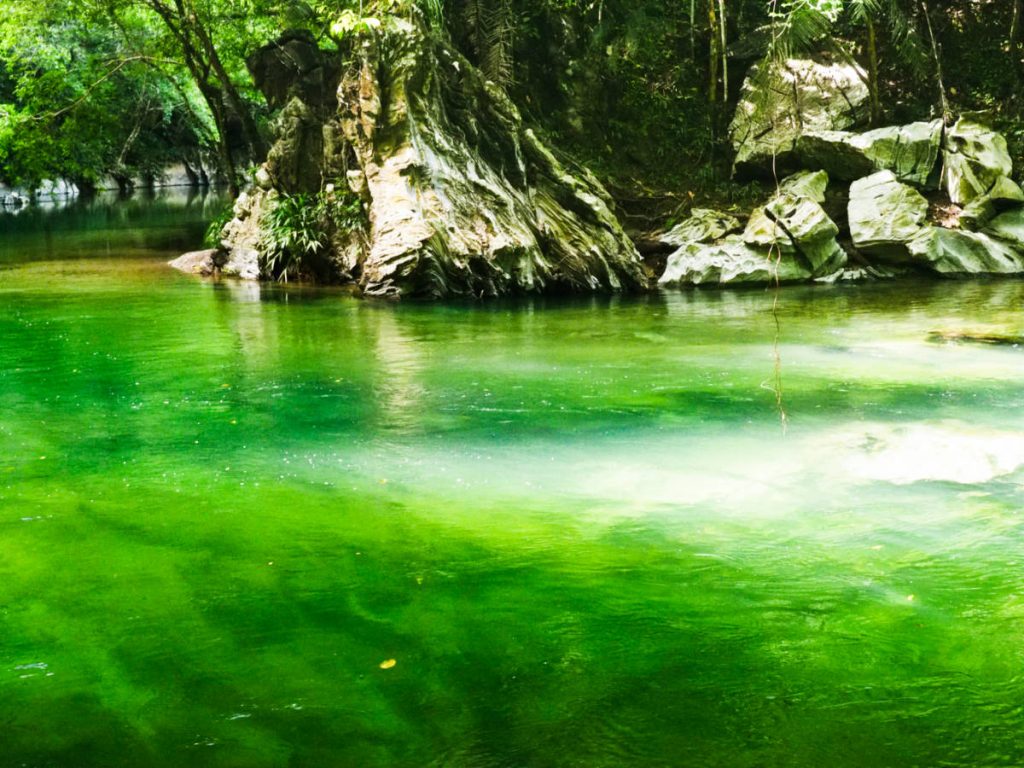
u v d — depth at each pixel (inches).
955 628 146.9
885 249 623.2
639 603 156.0
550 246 605.9
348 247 619.8
